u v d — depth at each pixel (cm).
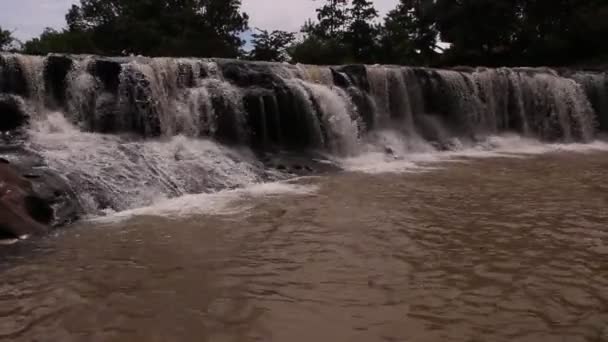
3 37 3438
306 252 635
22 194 743
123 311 470
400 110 1859
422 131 1881
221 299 496
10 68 1225
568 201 919
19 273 559
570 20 3650
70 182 841
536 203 902
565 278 547
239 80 1466
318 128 1493
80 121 1271
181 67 1398
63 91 1286
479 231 725
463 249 646
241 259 609
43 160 901
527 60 3906
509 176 1202
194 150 1207
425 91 1955
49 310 471
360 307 479
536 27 3978
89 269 573
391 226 752
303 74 1625
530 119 2175
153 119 1291
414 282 539
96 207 822
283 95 1465
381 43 4559
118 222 768
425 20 4538
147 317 458
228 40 5006
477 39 4056
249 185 1066
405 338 419
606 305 480
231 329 436
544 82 2178
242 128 1390
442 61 4475
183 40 4106
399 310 471
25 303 485
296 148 1465
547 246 657
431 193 991
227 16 5016
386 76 1812
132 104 1284
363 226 751
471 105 2055
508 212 836
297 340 416
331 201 917
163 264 590
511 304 484
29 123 1193
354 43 4553
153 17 4419
